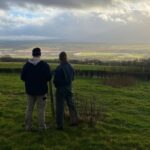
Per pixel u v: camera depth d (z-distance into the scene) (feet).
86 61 233.55
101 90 97.35
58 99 40.91
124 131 43.34
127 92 95.96
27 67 38.60
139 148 36.24
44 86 38.96
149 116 57.57
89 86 108.27
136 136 40.70
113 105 68.28
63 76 40.40
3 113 51.31
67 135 39.01
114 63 208.23
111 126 44.98
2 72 157.89
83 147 35.58
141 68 158.71
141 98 85.10
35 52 38.86
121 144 37.17
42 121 40.32
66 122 44.52
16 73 158.30
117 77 130.31
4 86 94.89
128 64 190.60
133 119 52.85
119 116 54.29
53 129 41.19
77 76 155.53
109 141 37.93
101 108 56.85
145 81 145.89
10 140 36.91
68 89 41.11
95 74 154.92
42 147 34.88
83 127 42.45
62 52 41.29
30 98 39.52
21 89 88.33
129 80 127.44
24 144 35.88
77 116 43.60
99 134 40.19
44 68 38.52
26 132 39.65
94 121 44.60
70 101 42.16
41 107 39.83
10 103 62.28
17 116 49.16
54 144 36.17
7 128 41.88
